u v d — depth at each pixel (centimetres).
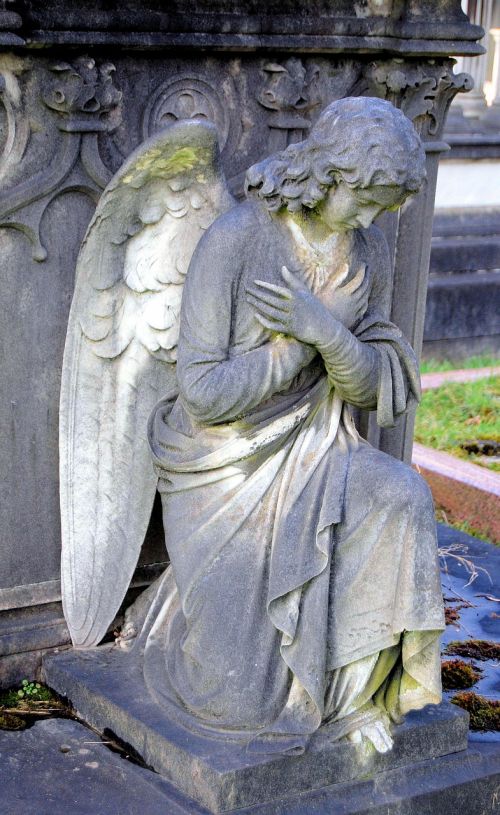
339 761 320
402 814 325
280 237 322
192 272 322
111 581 369
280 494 328
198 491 334
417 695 328
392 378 331
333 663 320
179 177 337
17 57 325
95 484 363
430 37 379
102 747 339
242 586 324
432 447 685
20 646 367
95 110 337
